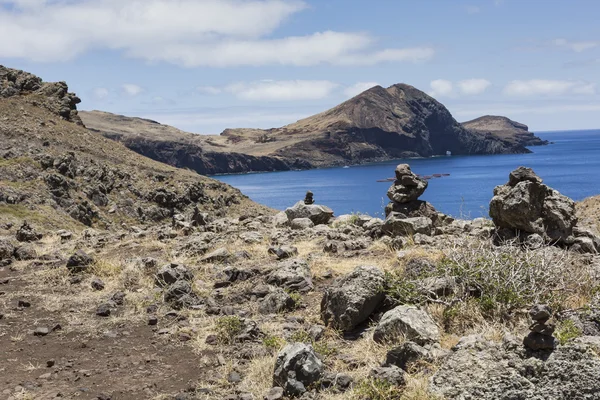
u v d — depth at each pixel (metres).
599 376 5.11
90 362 7.23
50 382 6.61
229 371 6.70
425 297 7.82
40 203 59.91
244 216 18.30
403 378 5.78
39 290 10.52
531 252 8.51
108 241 15.01
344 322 7.69
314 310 8.62
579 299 7.52
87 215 67.19
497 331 6.68
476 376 5.50
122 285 10.43
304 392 5.89
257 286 9.65
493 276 7.86
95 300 9.77
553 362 5.37
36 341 8.03
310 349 6.26
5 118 87.94
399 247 11.42
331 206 187.25
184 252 12.54
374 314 8.01
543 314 5.48
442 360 6.04
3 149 77.00
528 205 10.62
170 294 9.45
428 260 8.93
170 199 87.19
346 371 6.41
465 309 7.35
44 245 14.73
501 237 10.86
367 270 8.16
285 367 6.12
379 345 6.89
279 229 15.29
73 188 73.56
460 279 8.05
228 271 10.35
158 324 8.55
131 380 6.62
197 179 101.81
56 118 99.06
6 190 57.47
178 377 6.66
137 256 12.74
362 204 193.38
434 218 14.81
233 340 7.61
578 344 5.46
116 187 83.19
